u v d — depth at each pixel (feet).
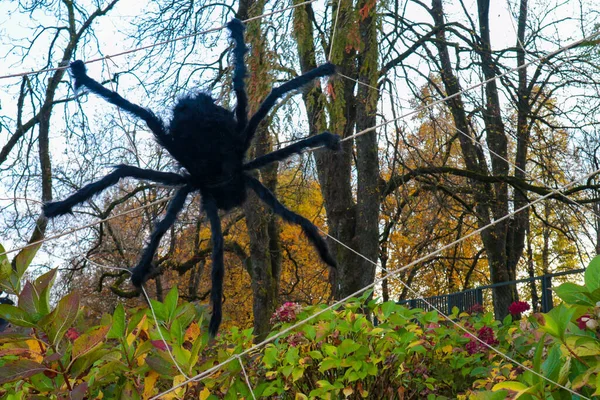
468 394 13.32
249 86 22.67
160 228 8.66
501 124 45.19
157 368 10.94
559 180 45.78
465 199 53.31
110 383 12.33
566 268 72.38
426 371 15.24
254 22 23.24
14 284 10.82
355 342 14.29
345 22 26.68
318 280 64.90
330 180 44.96
